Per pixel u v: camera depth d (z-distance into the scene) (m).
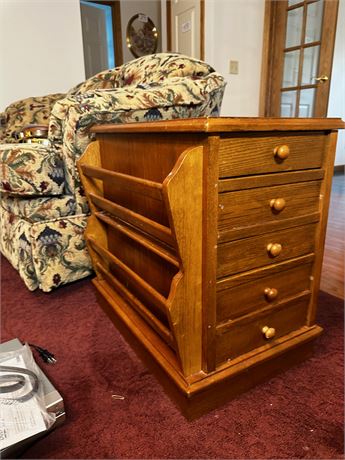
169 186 0.61
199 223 0.67
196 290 0.71
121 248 1.09
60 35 2.54
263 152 0.69
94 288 1.33
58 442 0.71
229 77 2.88
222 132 0.61
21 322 1.19
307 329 0.93
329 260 1.70
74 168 1.19
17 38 2.40
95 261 1.22
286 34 2.90
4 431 0.65
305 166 0.78
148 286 0.81
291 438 0.71
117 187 1.02
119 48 3.93
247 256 0.75
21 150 1.16
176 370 0.78
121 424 0.76
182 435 0.72
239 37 2.85
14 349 0.87
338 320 1.15
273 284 0.82
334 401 0.81
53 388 0.76
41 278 1.30
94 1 3.68
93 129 1.04
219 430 0.73
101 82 1.76
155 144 0.76
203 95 1.23
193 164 0.63
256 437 0.72
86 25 4.25
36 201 1.23
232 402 0.81
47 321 1.19
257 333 0.84
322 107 2.80
